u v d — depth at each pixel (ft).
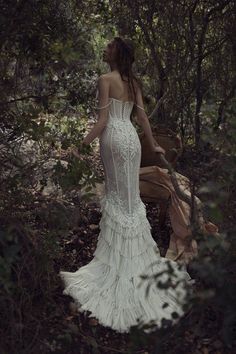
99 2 17.70
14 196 12.58
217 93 18.69
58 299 12.77
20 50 13.09
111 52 13.52
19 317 10.85
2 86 13.12
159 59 18.80
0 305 10.61
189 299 8.03
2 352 10.36
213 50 18.39
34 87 13.97
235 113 10.95
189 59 18.92
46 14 13.01
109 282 12.97
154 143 14.15
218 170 10.44
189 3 18.04
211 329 11.48
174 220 14.66
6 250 9.66
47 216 12.47
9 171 13.84
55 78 14.29
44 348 10.99
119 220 13.30
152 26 18.61
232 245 8.71
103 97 13.30
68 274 13.28
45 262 12.05
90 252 15.20
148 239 13.61
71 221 13.41
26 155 13.69
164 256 15.06
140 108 13.88
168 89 18.90
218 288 7.80
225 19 17.75
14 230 11.72
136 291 12.69
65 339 11.07
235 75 17.71
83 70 14.82
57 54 11.90
